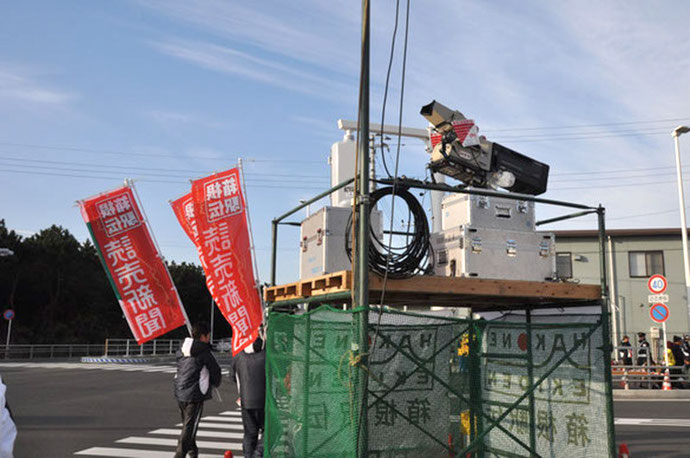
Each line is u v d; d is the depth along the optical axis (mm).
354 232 5004
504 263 6102
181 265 73438
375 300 6496
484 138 6965
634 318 24469
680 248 24484
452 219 6504
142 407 13039
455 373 5480
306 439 5281
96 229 10266
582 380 5715
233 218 9773
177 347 45500
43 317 46188
